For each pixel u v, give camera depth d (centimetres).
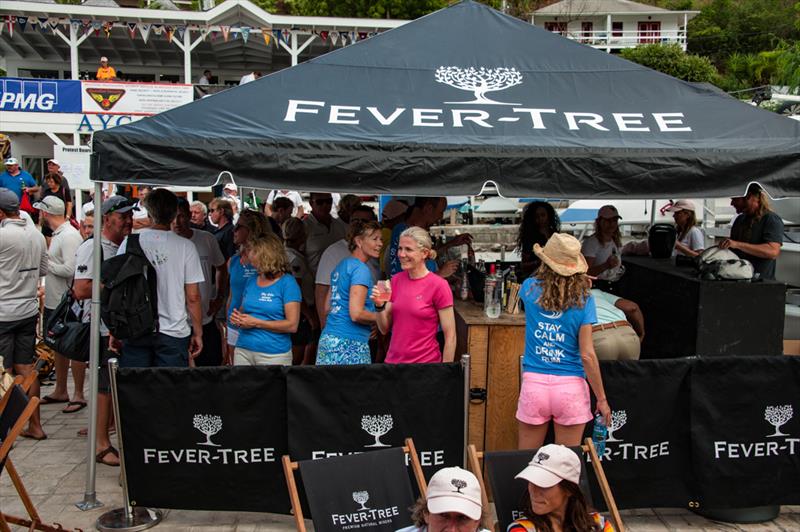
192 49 2578
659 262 661
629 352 503
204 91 2295
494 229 1998
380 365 445
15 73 2911
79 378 724
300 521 375
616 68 616
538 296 438
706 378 465
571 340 434
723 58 6450
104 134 460
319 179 470
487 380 500
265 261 503
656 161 487
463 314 527
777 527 479
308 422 445
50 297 730
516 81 588
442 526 288
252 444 450
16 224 607
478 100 559
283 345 520
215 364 718
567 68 610
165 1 3525
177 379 447
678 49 5166
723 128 543
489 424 502
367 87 566
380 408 447
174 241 539
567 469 316
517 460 368
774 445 471
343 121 514
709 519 488
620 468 467
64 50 2825
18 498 512
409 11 3916
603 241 714
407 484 382
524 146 484
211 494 456
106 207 583
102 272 514
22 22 2334
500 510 355
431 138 491
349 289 505
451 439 452
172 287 535
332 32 2494
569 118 541
